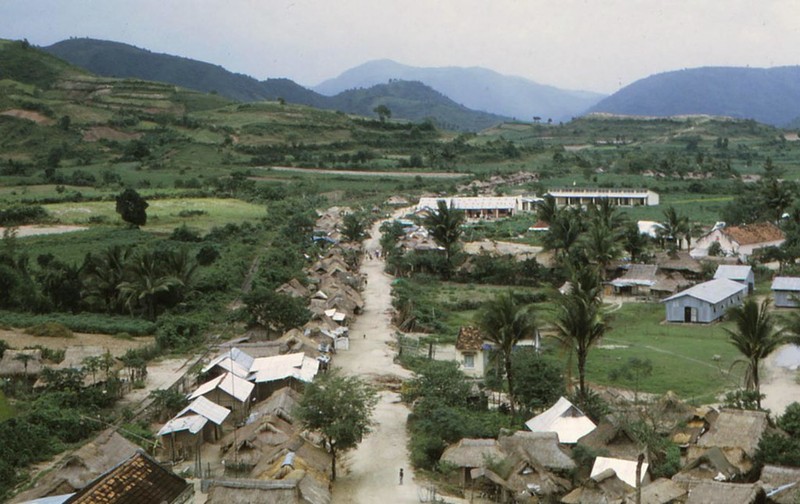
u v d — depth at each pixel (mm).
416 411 84500
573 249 167625
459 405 86375
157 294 132625
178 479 57312
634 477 65188
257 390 91312
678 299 133375
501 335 84250
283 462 67438
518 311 89125
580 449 70250
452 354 112062
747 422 71812
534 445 70875
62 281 132875
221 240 192500
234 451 73438
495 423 80500
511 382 85250
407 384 93125
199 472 71062
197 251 175875
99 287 133750
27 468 71250
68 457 67188
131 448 69812
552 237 168750
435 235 176375
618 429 72188
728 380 96875
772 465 66000
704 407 82562
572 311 83375
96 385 91688
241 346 103750
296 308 121750
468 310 144375
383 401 92312
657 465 68750
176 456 75625
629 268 161000
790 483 61969
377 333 126812
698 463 65688
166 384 97688
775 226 193875
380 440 80750
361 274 178875
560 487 66500
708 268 161375
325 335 113875
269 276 154625
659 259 168625
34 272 145625
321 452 72625
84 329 120812
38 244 178250
